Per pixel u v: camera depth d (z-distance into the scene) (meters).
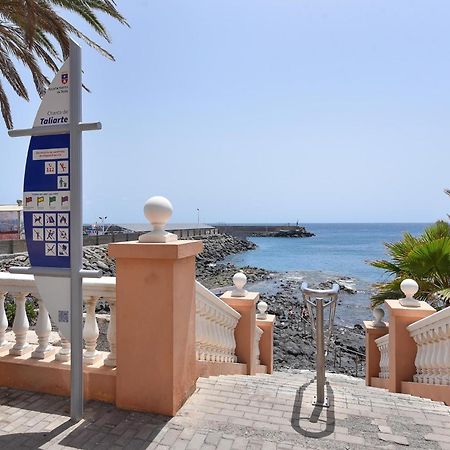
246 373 6.01
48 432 2.93
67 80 3.08
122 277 3.24
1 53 10.27
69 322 3.11
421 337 4.87
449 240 6.92
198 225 93.19
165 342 3.18
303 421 3.24
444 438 3.03
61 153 3.10
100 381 3.46
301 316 18.78
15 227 24.67
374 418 3.37
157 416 3.19
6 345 4.01
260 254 58.91
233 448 2.76
